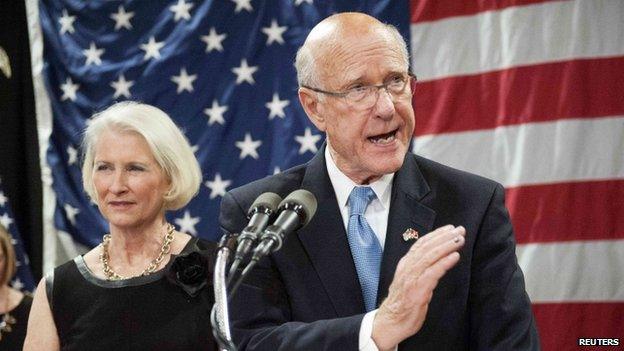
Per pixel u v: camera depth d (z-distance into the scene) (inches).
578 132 239.6
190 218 263.3
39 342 147.3
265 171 261.9
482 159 247.6
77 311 147.7
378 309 108.5
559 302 238.2
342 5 259.3
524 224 241.4
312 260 121.5
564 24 243.9
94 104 270.5
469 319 119.1
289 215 103.7
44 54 276.4
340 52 118.2
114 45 273.0
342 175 125.7
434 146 251.1
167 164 149.0
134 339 144.9
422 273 102.7
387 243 120.4
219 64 267.6
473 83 250.7
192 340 144.6
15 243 268.2
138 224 148.3
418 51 255.1
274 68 264.5
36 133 280.5
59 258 269.1
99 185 147.5
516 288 117.3
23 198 283.0
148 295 146.6
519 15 247.3
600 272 236.5
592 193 238.4
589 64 241.1
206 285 147.4
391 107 115.6
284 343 112.1
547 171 241.3
